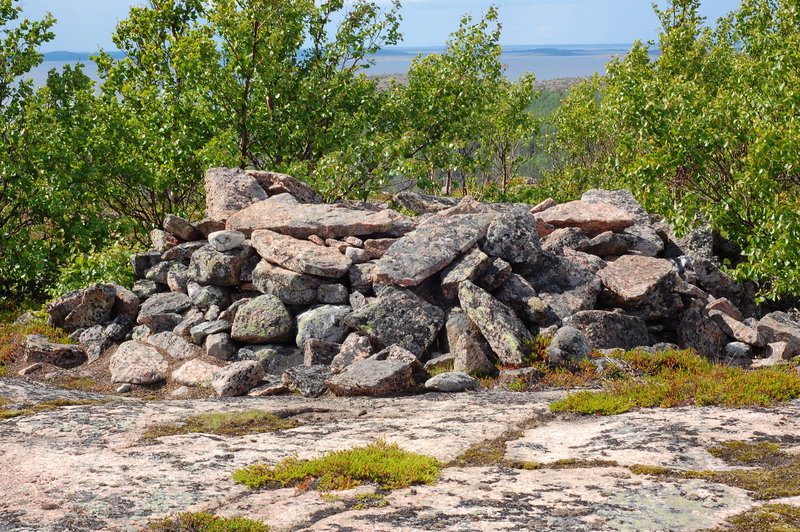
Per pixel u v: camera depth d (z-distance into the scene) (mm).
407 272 15219
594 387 12539
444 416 10539
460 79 31719
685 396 10992
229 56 30812
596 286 16078
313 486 7371
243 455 8477
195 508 6727
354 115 31875
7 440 9070
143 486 7336
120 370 14281
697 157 22094
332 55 33188
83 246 24828
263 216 18766
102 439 9211
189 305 16891
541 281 16312
